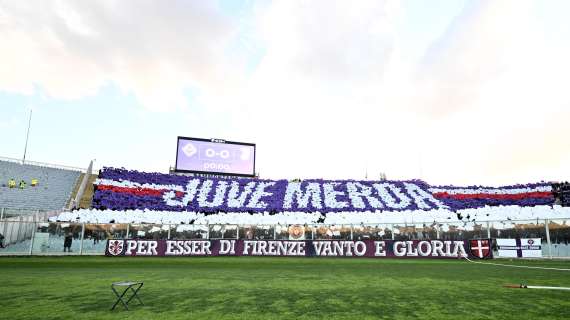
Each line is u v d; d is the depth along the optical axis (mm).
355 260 22969
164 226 29109
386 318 7402
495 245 25547
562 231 26562
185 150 44719
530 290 10812
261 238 29984
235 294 10086
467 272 15766
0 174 38281
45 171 42188
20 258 23203
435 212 38250
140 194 39719
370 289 11008
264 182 48531
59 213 31797
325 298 9492
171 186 43219
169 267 18016
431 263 20781
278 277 13938
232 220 35875
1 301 9047
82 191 39875
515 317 7465
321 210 40250
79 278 13469
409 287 11398
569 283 12289
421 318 7391
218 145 46062
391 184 49625
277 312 7891
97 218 32281
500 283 12297
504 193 45844
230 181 47500
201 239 26250
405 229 29500
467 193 46625
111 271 16016
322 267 18156
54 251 26375
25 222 26266
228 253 26156
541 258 24500
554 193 43719
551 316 7543
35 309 8156
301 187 47688
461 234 29078
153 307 8367
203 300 9188
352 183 49812
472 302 8969
